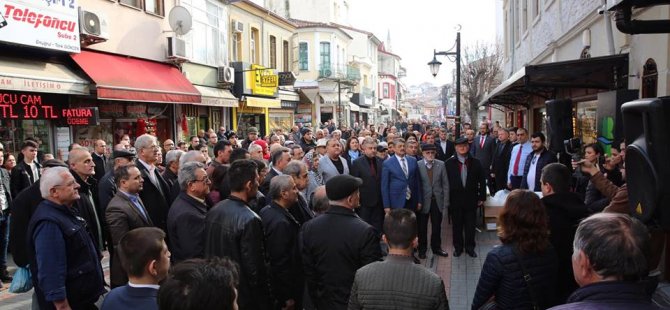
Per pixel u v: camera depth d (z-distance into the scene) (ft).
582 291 6.20
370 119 164.45
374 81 177.27
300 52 115.14
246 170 13.09
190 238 13.64
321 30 115.14
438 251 25.89
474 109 103.19
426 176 25.43
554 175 12.23
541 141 25.72
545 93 38.83
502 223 10.45
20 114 32.42
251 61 73.10
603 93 21.76
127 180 14.37
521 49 63.77
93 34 36.68
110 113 41.42
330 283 11.94
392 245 9.40
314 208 15.16
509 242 10.37
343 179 12.35
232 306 6.53
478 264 24.16
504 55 83.41
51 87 32.09
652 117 8.14
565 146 23.34
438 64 52.24
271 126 82.74
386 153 29.32
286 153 20.75
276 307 13.96
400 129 104.22
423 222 25.61
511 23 73.20
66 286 11.74
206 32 58.34
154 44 47.19
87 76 36.29
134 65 43.16
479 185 25.76
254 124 76.33
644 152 8.41
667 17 19.15
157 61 47.75
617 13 11.21
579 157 21.30
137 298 8.15
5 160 25.31
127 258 8.32
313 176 24.62
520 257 10.04
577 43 35.81
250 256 12.35
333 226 12.09
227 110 66.13
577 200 12.15
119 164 17.74
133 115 44.52
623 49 25.14
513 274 10.00
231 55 66.44
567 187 12.27
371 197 25.84
